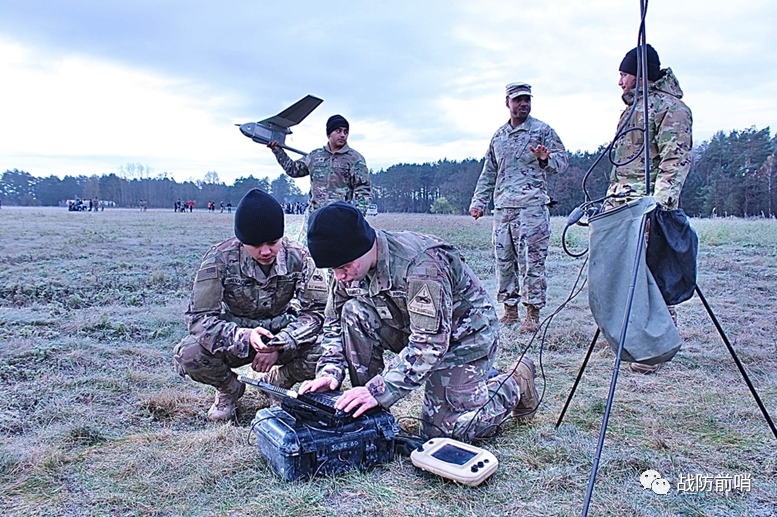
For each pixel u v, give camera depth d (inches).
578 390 129.0
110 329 187.5
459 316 96.2
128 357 155.6
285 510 75.9
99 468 88.5
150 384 133.6
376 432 88.8
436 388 97.7
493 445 97.6
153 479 84.4
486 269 358.0
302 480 83.7
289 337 115.4
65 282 295.6
